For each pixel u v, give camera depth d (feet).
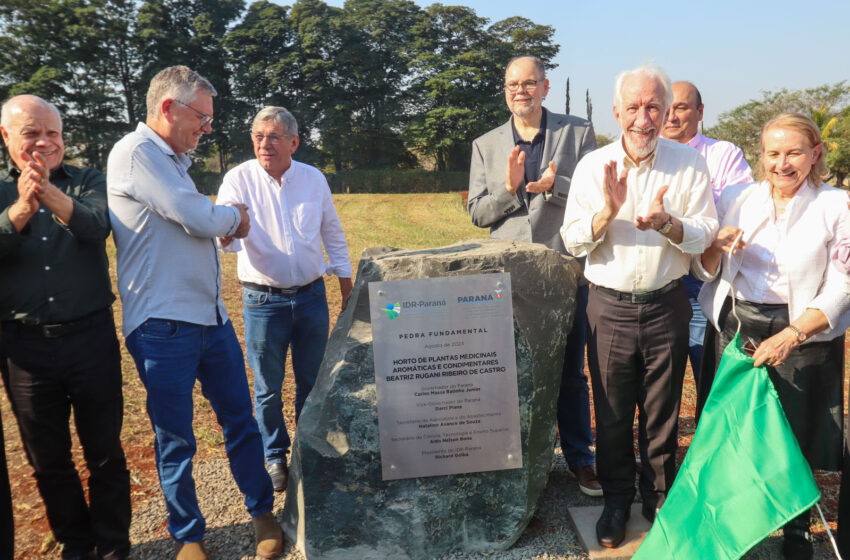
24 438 9.98
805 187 9.68
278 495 12.67
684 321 10.11
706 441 9.52
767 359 9.27
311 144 258.37
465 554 10.44
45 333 9.50
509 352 10.29
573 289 11.11
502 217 12.67
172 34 239.50
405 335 10.15
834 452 10.05
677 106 13.23
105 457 10.25
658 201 9.05
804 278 9.62
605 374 10.41
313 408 10.32
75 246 9.56
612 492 10.62
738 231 9.75
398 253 10.86
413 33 273.13
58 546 11.03
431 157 275.80
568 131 12.44
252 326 12.91
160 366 9.82
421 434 10.27
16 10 212.64
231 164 247.09
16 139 9.52
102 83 219.41
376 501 10.30
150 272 9.78
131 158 9.52
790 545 10.10
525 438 10.48
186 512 10.16
